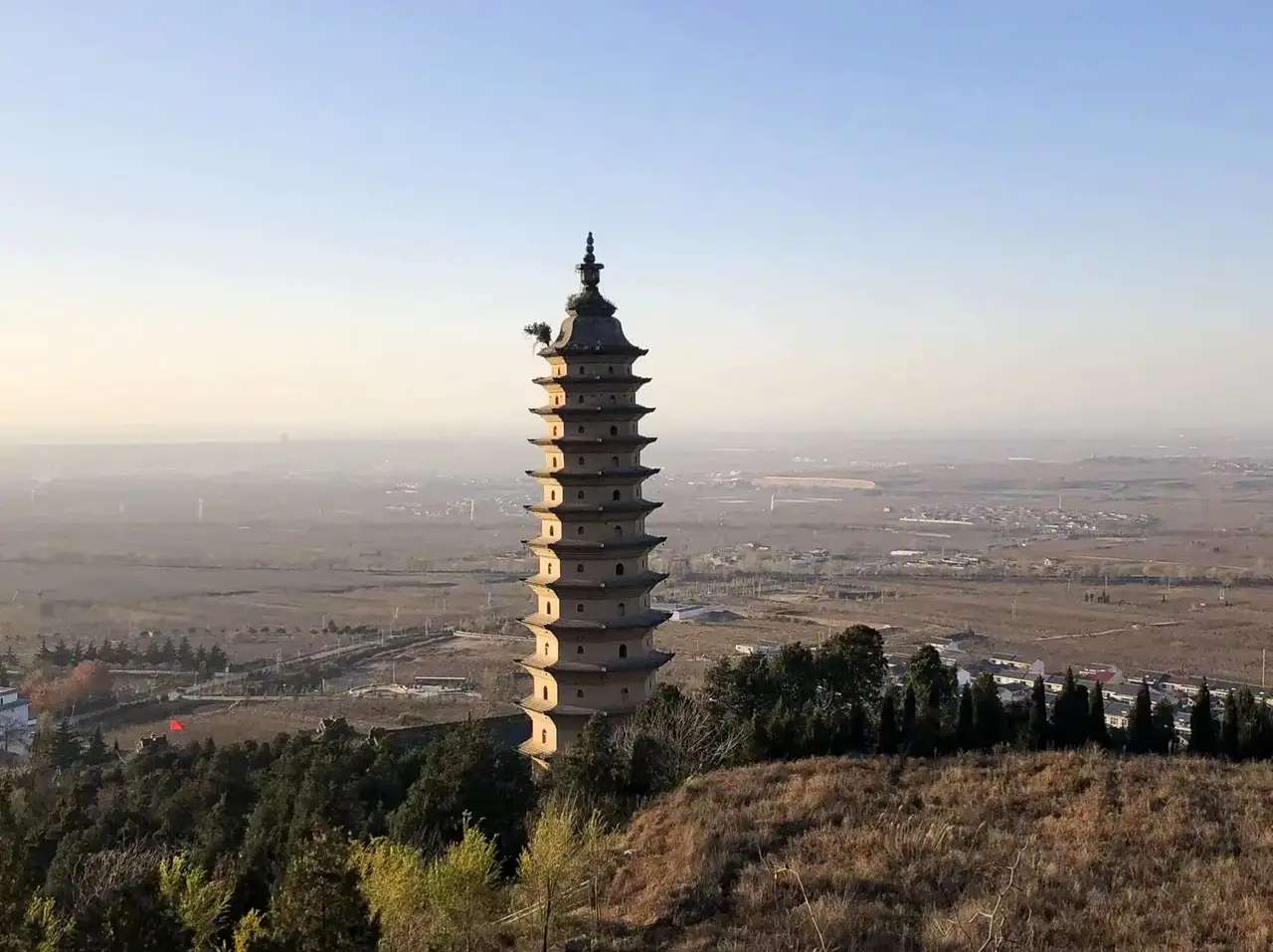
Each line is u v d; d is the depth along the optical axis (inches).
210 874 1982.0
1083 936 1439.5
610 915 1759.4
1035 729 2716.5
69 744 4303.6
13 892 1353.3
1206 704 2655.0
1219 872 1619.1
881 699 3221.0
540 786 2573.8
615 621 2987.2
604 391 2999.5
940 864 1748.3
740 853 1911.9
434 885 1635.1
